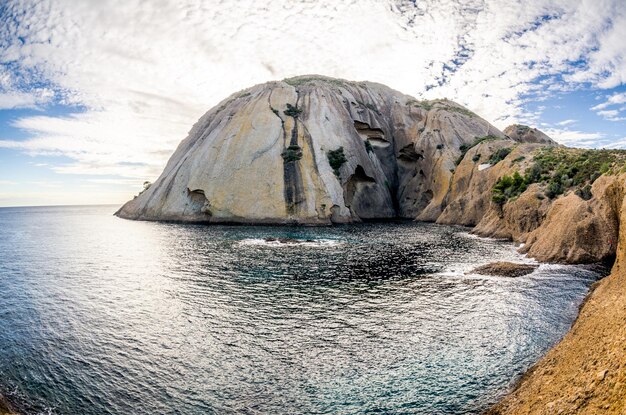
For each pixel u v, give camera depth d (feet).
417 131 395.96
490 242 179.83
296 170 307.99
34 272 135.13
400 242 186.80
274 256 153.79
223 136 342.03
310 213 287.28
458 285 101.09
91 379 56.08
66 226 353.10
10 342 69.82
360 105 417.69
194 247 183.11
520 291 92.43
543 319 73.31
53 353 64.90
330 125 349.61
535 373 50.29
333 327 73.72
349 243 186.09
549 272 109.60
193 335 71.51
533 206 175.11
